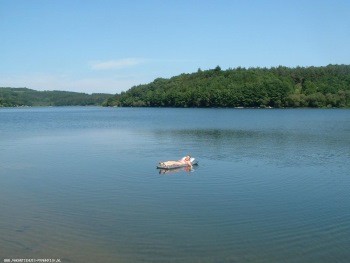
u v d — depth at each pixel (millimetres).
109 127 92812
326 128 83500
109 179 33688
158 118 129500
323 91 196250
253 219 22984
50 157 46094
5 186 31359
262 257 18062
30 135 73688
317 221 22656
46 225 22000
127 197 27750
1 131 83000
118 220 22797
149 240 19891
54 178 34250
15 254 18328
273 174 35375
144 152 49719
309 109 185875
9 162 42719
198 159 43750
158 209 24906
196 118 125125
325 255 18266
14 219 23031
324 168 38250
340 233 20812
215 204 25953
